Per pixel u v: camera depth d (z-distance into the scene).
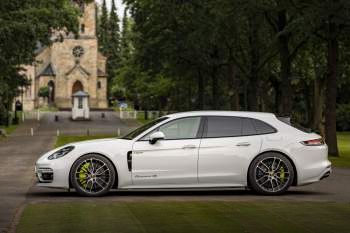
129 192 14.34
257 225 9.63
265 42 38.91
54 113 102.88
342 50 34.56
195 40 40.09
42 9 41.41
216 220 10.08
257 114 13.97
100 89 129.00
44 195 13.80
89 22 125.38
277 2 29.83
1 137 48.00
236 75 54.47
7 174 19.66
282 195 13.78
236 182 13.61
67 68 125.25
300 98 73.69
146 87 84.44
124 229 9.28
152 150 13.42
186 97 77.56
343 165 24.53
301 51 39.41
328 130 29.30
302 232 9.09
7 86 55.66
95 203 12.17
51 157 13.50
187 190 14.74
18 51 41.75
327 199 13.07
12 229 9.31
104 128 67.56
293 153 13.70
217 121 13.77
